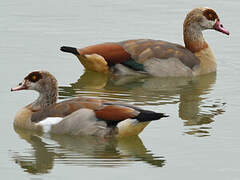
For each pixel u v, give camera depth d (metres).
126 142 19.75
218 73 27.30
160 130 20.67
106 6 34.44
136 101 23.50
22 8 34.00
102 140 19.84
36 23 31.86
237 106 22.89
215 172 17.78
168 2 35.06
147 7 34.22
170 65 26.97
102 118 19.75
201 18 27.78
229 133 20.36
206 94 24.44
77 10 33.75
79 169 17.95
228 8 34.03
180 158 18.64
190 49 27.91
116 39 29.72
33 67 26.73
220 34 31.27
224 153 18.94
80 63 28.00
